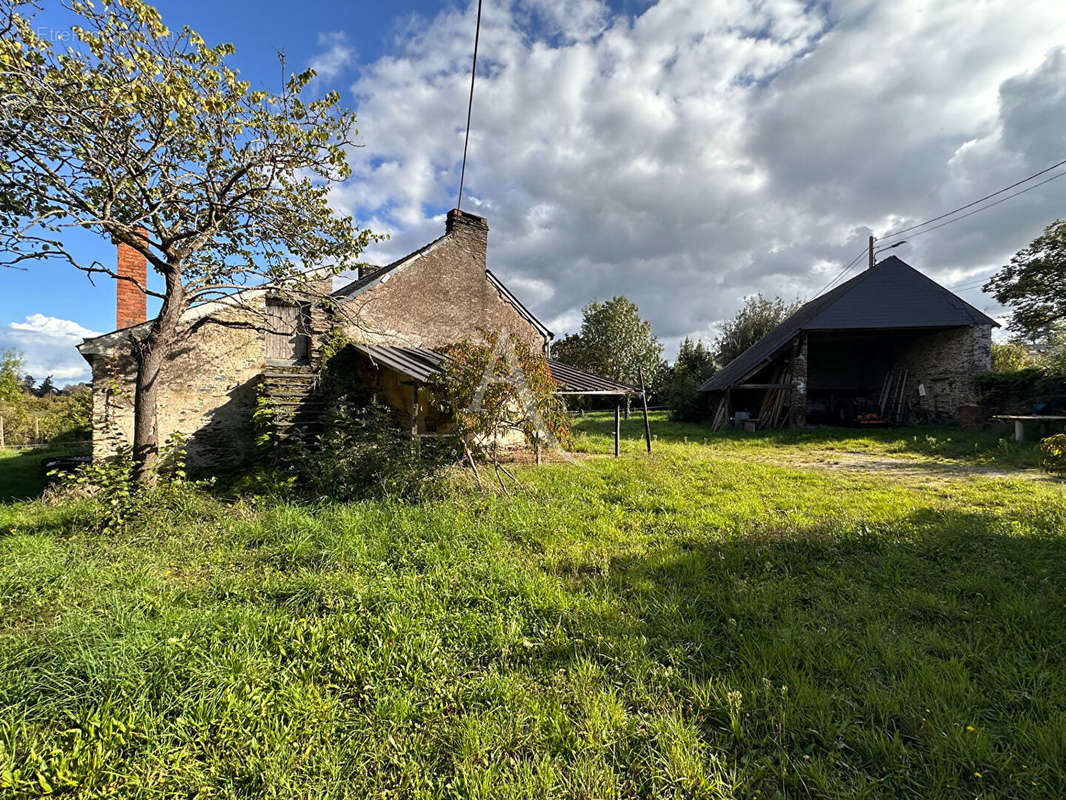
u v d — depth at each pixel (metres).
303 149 6.35
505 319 13.98
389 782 1.98
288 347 10.86
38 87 4.69
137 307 10.09
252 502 6.41
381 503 5.98
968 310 15.88
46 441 21.11
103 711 2.23
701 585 3.75
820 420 20.89
